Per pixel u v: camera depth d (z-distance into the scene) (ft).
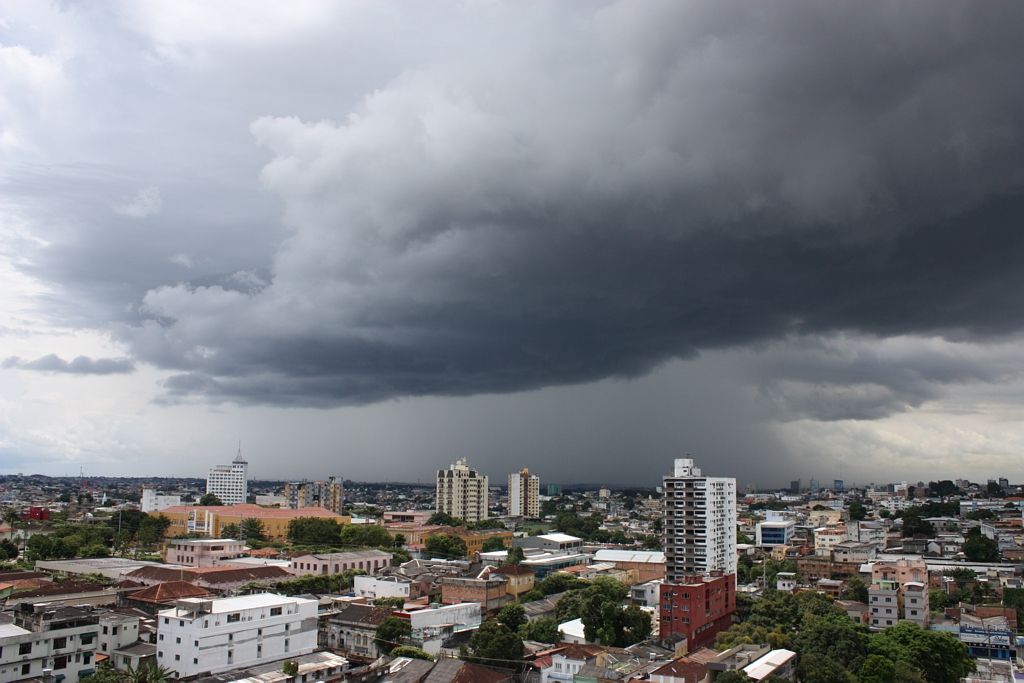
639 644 629.51
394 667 548.31
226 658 575.38
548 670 558.56
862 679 554.46
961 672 598.75
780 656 573.33
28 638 496.64
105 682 486.79
